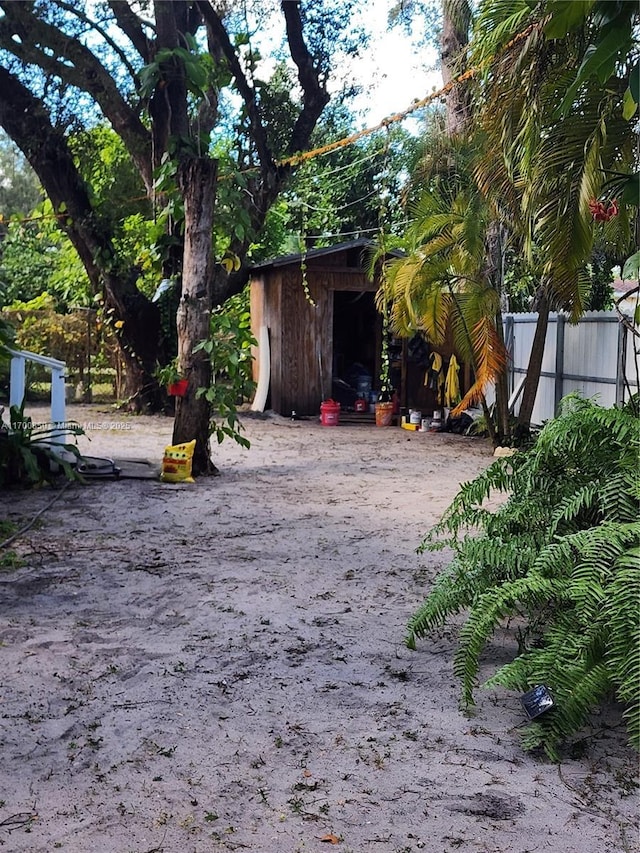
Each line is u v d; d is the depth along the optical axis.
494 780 3.20
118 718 3.66
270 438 13.34
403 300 11.62
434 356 15.54
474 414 14.45
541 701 3.47
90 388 17.95
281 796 3.07
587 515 4.27
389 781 3.18
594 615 3.62
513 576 4.22
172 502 8.23
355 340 18.88
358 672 4.19
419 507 8.15
